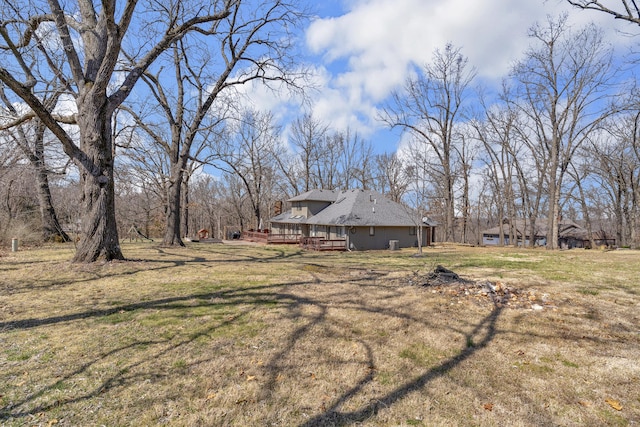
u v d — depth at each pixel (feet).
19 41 28.40
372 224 78.43
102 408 9.55
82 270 28.40
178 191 55.83
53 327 15.67
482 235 170.09
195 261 38.47
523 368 12.65
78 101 30.09
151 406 9.71
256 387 10.92
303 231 96.63
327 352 13.74
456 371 12.35
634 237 91.20
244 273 30.76
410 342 14.97
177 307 19.15
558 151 81.15
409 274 31.83
